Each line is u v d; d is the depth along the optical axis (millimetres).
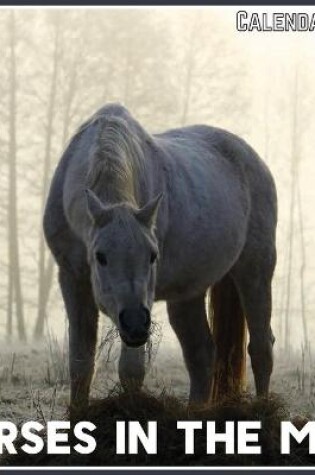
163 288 13945
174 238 13766
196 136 15883
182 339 15258
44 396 15625
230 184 15414
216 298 15961
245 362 15750
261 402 12242
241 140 16609
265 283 16031
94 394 16500
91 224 11273
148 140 13719
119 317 10250
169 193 13695
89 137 12820
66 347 22016
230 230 14883
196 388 14977
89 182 11711
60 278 12883
